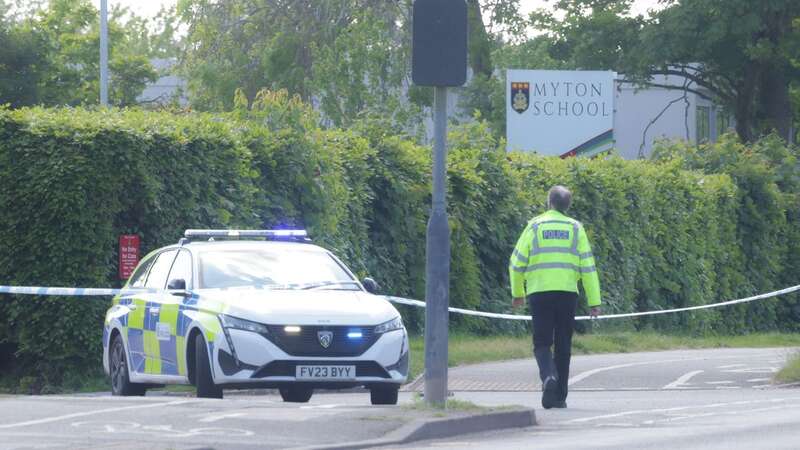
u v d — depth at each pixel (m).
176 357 47.03
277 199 69.50
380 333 45.06
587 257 46.84
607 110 117.06
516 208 87.81
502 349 74.00
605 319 93.69
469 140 87.62
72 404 41.28
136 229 63.47
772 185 114.38
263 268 48.78
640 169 99.88
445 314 39.38
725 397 50.47
